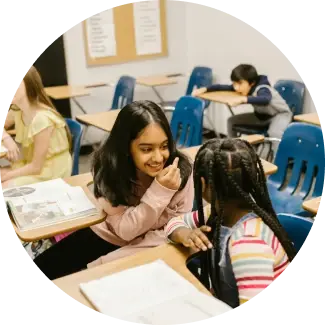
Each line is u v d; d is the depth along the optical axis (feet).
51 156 6.73
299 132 6.62
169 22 14.53
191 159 4.82
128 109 4.36
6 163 7.16
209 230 3.32
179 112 9.12
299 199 6.45
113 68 14.17
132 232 4.48
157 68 14.87
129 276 3.20
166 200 4.35
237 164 3.13
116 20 13.69
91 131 10.87
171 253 3.59
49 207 4.84
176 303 2.86
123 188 4.54
